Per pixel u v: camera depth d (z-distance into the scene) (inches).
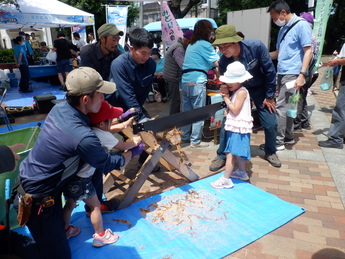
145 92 126.6
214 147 171.2
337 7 869.8
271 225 98.2
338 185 125.0
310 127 201.5
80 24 336.5
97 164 77.1
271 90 129.4
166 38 243.6
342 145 163.6
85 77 70.8
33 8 288.7
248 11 293.7
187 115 111.3
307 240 91.9
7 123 197.2
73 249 89.2
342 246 89.0
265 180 130.6
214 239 92.1
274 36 711.1
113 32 122.5
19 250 81.0
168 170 142.5
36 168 72.7
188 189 122.2
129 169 145.4
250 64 125.0
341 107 157.2
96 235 90.2
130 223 101.2
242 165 127.3
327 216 104.0
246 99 113.6
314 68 179.8
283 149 163.5
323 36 233.9
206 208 108.7
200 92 157.3
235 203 111.5
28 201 71.6
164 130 106.7
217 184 122.6
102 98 76.2
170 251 87.3
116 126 95.9
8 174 91.4
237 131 113.3
